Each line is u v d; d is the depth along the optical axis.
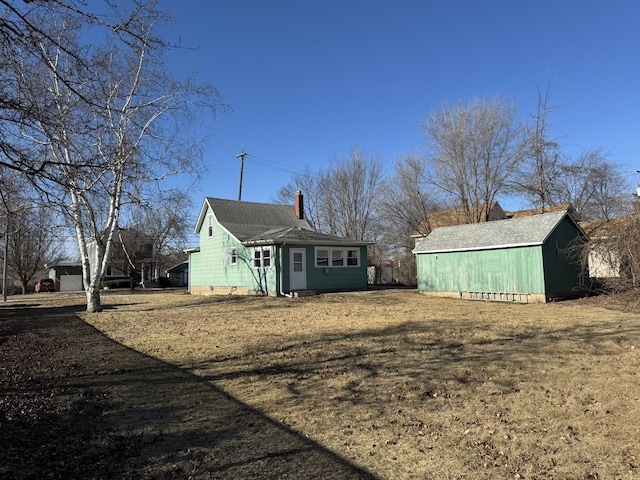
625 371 6.89
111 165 9.70
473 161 30.38
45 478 3.83
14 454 4.30
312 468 4.04
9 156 5.63
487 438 4.64
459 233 22.33
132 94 13.84
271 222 29.28
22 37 5.39
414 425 5.02
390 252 41.97
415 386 6.43
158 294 30.72
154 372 7.50
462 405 5.62
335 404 5.76
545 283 17.83
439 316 13.73
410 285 31.34
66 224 14.00
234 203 29.27
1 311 19.86
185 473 3.96
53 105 6.27
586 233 19.50
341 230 43.22
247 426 5.07
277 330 11.59
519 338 9.73
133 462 4.18
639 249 15.66
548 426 4.90
